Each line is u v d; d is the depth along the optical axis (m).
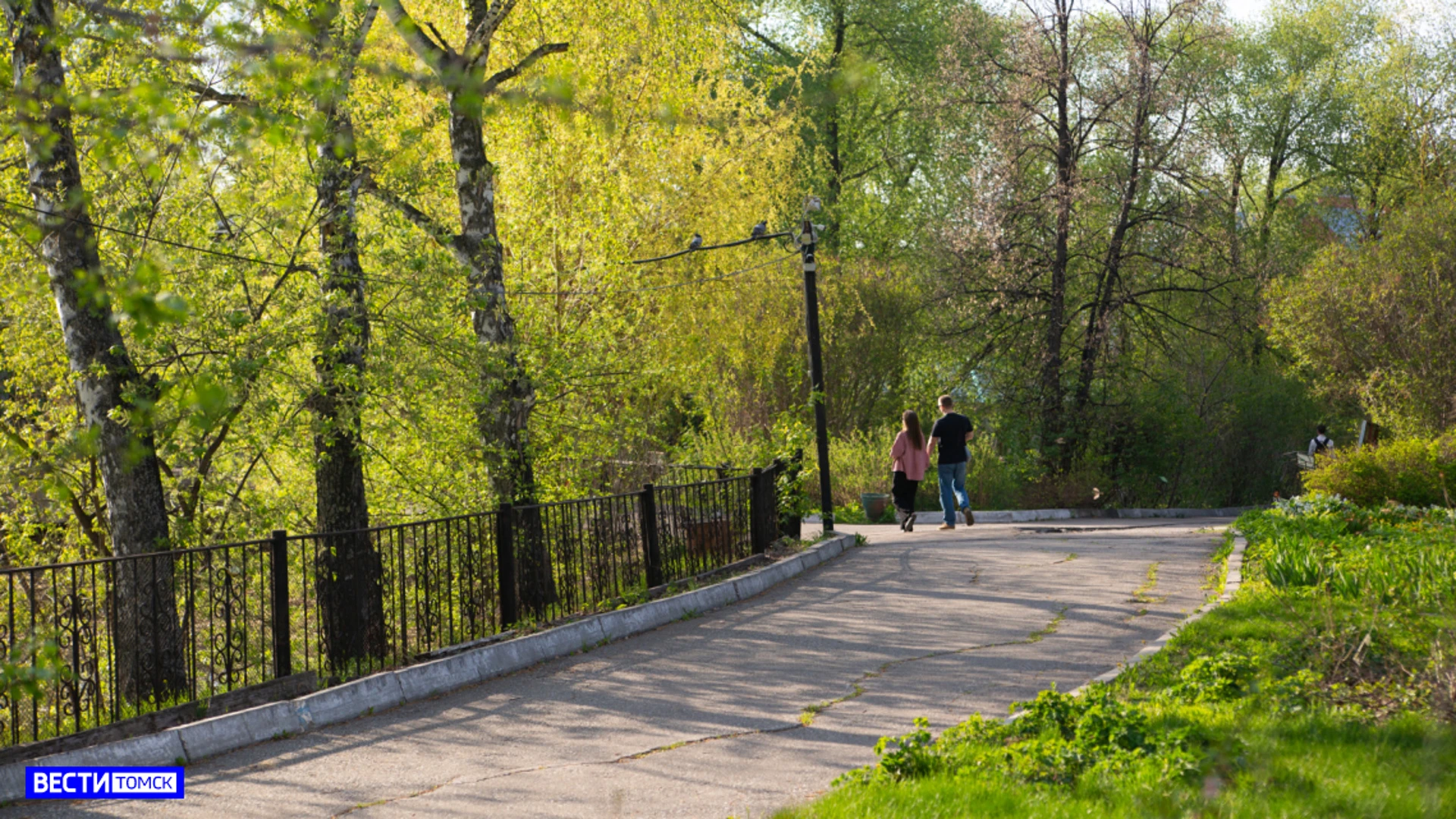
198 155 7.18
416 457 12.88
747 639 9.80
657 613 10.78
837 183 38.31
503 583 10.45
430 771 6.48
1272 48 41.22
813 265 17.56
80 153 9.98
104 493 11.37
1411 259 26.61
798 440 15.91
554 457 14.51
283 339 10.28
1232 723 5.65
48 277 8.21
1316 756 5.14
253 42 6.05
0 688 4.63
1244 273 27.34
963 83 27.48
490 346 11.79
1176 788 4.75
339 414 10.64
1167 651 7.84
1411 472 17.23
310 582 12.12
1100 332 27.30
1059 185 26.67
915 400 32.00
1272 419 28.23
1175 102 26.41
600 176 15.81
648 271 18.64
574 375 14.21
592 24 14.72
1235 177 37.19
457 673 8.77
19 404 11.29
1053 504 26.12
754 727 7.04
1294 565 9.86
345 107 9.84
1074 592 11.01
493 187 13.59
